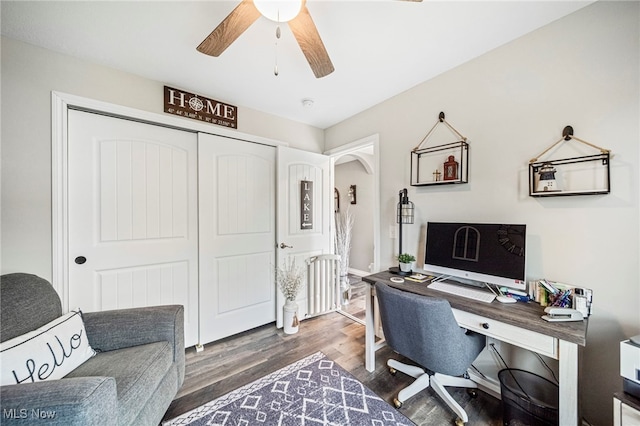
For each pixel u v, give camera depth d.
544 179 1.38
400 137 2.22
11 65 1.49
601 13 1.25
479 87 1.71
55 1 1.23
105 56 1.69
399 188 2.24
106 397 0.87
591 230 1.29
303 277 2.79
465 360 1.34
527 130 1.50
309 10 1.30
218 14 1.35
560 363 1.05
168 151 2.09
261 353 2.10
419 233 2.07
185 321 2.14
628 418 0.92
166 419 1.41
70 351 1.17
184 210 2.16
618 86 1.21
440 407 1.50
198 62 1.77
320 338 2.37
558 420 1.09
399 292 1.39
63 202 1.64
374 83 2.06
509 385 1.45
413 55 1.71
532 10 1.32
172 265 2.10
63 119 1.64
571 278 1.34
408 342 1.43
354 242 4.67
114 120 1.86
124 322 1.38
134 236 1.93
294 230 2.72
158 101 2.00
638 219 1.16
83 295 1.74
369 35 1.50
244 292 2.46
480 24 1.42
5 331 1.10
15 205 1.50
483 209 1.69
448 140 1.88
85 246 1.75
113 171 1.85
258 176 2.56
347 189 4.76
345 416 1.43
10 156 1.49
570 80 1.35
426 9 1.31
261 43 1.57
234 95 2.25
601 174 1.26
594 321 1.27
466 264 1.65
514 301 1.38
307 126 2.97
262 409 1.48
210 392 1.63
